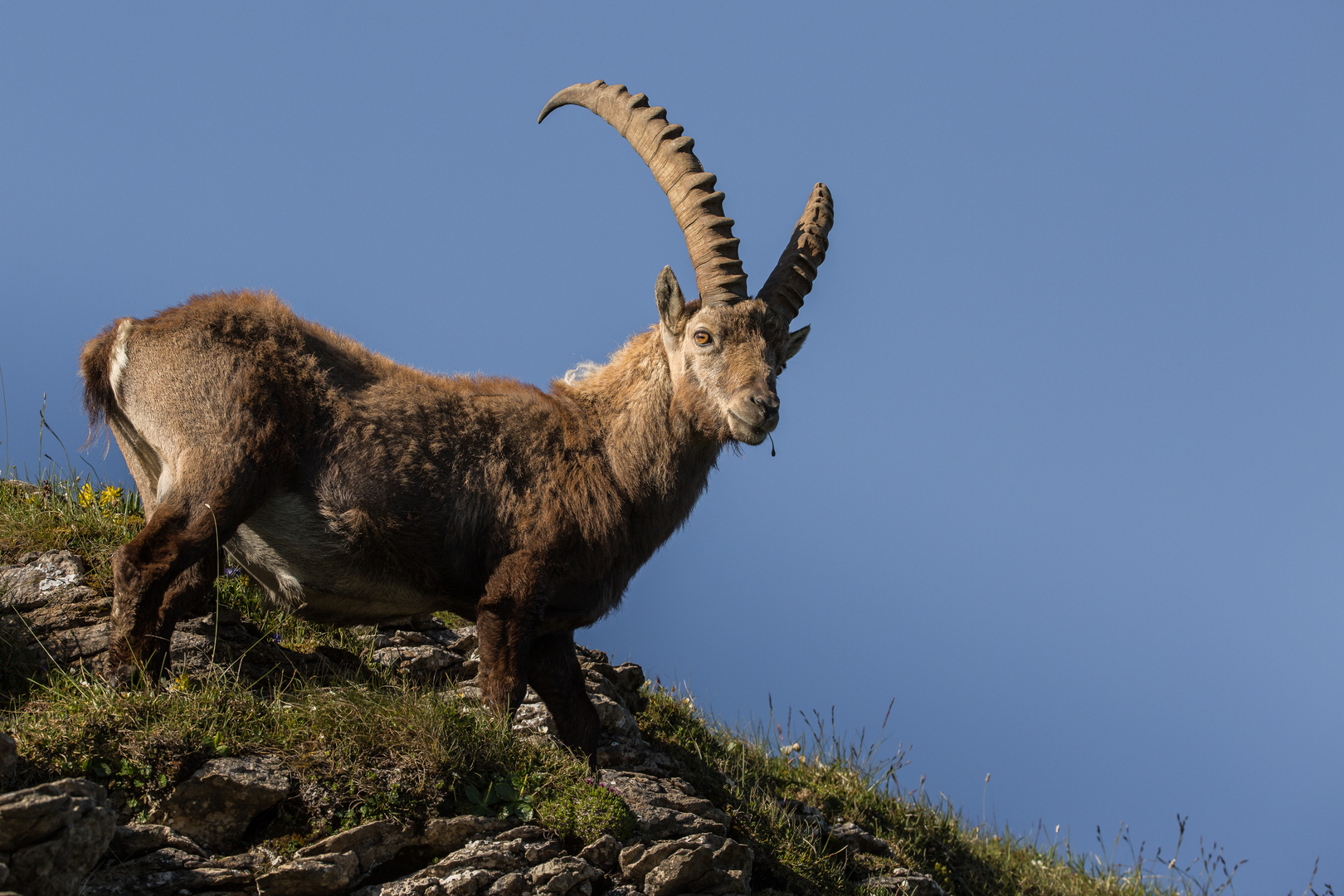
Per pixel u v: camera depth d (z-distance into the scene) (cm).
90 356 2245
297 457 2214
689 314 2553
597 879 1994
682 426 2492
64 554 2456
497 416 2416
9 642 2172
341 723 2012
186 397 2138
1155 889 3838
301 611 2367
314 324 2425
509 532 2333
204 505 2084
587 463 2436
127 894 1650
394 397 2333
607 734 2747
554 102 2912
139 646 2047
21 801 1502
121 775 1816
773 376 2447
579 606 2397
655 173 2688
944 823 3509
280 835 1848
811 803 3139
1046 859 3888
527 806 2059
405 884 1809
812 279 2756
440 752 2006
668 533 2552
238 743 1931
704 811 2425
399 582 2312
